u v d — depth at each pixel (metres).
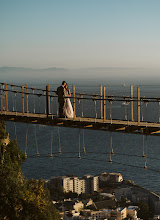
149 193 111.88
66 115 25.20
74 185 119.62
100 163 135.12
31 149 141.50
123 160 136.00
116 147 156.00
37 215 25.47
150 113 188.62
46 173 120.62
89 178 122.50
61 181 116.88
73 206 101.94
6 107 29.19
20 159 34.12
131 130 21.27
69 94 25.44
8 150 33.19
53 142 156.88
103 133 192.00
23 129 189.25
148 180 120.94
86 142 163.25
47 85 25.70
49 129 193.00
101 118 23.53
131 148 154.00
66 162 132.25
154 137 182.38
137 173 126.00
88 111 192.75
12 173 27.95
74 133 185.12
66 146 152.00
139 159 136.25
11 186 25.84
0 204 24.69
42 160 130.75
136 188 117.38
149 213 104.50
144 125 20.75
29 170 120.44
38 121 25.80
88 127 23.11
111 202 108.81
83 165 131.88
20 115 26.83
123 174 126.69
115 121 22.41
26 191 26.52
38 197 27.11
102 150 150.00
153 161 132.88
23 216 24.83
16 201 25.08
